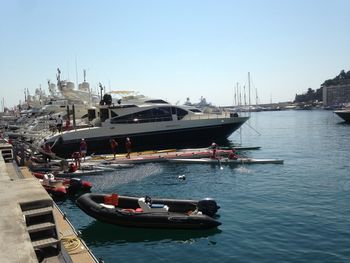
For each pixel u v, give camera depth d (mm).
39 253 5457
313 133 56688
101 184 21516
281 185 20078
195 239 12508
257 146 41094
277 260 10523
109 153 33656
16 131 39281
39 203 5320
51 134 33438
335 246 11336
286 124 83938
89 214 14109
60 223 9820
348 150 35031
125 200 14961
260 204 16344
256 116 146250
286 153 34375
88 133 32594
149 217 13477
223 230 13188
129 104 35656
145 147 35312
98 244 12430
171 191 19609
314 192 18266
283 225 13406
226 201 17109
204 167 26531
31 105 65812
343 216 14234
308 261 10367
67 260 5379
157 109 35875
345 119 77938
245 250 11352
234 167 26234
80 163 26453
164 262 10797
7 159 15727
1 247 3807
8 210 4879
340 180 21016
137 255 11414
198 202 14422
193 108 39656
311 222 13617
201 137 37375
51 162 26500
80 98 48625
